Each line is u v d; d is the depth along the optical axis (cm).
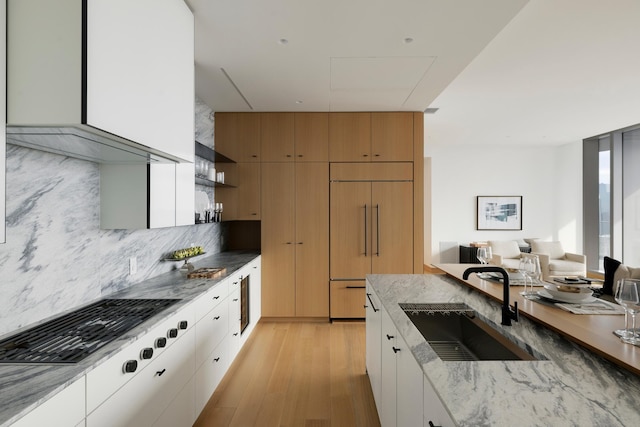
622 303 122
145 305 180
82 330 140
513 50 297
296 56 265
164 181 211
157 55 163
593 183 656
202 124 374
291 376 275
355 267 413
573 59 315
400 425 144
